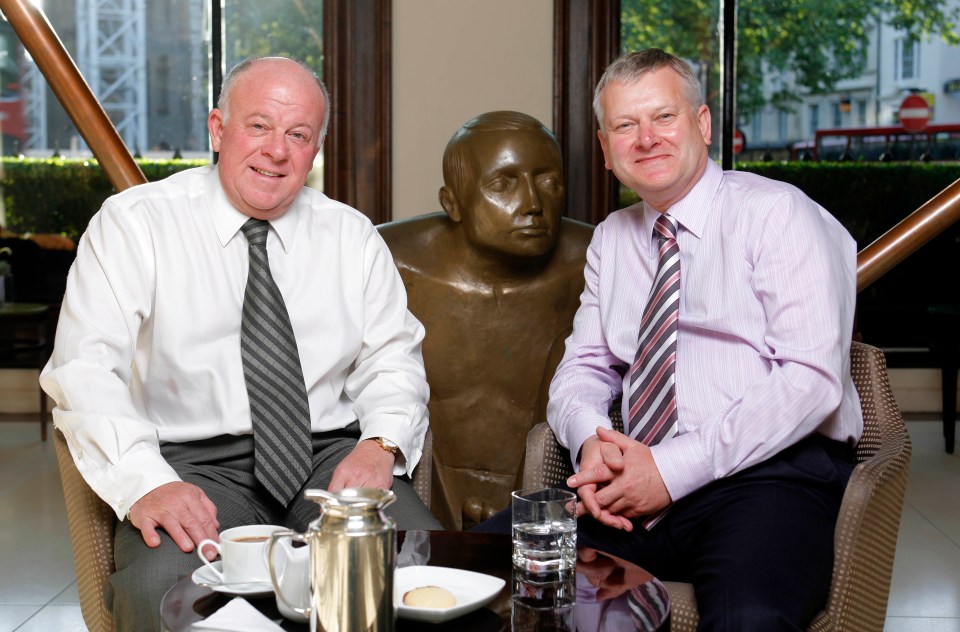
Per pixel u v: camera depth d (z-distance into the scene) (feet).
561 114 10.73
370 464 5.90
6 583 9.29
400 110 10.80
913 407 17.49
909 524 11.16
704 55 12.59
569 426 6.19
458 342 7.82
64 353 5.90
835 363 5.59
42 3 15.71
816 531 5.18
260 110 6.08
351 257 6.70
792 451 5.69
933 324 14.90
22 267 17.15
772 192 5.99
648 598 4.16
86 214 17.12
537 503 4.25
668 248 6.20
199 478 6.09
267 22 12.57
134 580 4.96
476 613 3.98
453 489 7.90
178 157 16.11
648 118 6.01
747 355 5.91
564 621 3.89
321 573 3.48
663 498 5.53
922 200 16.62
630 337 6.39
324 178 11.00
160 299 6.17
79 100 7.80
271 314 6.23
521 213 7.38
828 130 16.48
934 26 16.17
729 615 4.63
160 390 6.25
